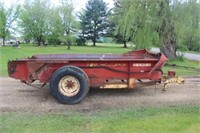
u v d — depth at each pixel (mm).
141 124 4398
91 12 47406
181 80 6602
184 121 4566
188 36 16094
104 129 4191
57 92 5637
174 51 17031
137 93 6605
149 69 6172
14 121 4500
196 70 11375
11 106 5406
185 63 15555
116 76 6074
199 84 7676
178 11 15289
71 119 4637
